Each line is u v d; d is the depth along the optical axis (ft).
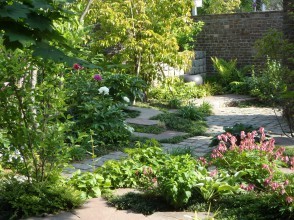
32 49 9.25
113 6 41.29
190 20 43.42
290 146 25.40
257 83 46.65
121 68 41.42
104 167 18.51
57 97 16.60
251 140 18.06
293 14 31.19
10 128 15.75
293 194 14.29
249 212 14.74
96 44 40.29
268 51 34.09
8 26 9.09
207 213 15.12
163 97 43.29
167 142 27.73
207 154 23.99
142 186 17.56
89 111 27.53
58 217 15.02
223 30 53.88
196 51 52.90
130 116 35.14
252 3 73.26
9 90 15.25
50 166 16.58
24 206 15.08
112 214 15.25
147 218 14.82
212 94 49.19
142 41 40.24
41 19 9.43
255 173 16.47
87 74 32.40
